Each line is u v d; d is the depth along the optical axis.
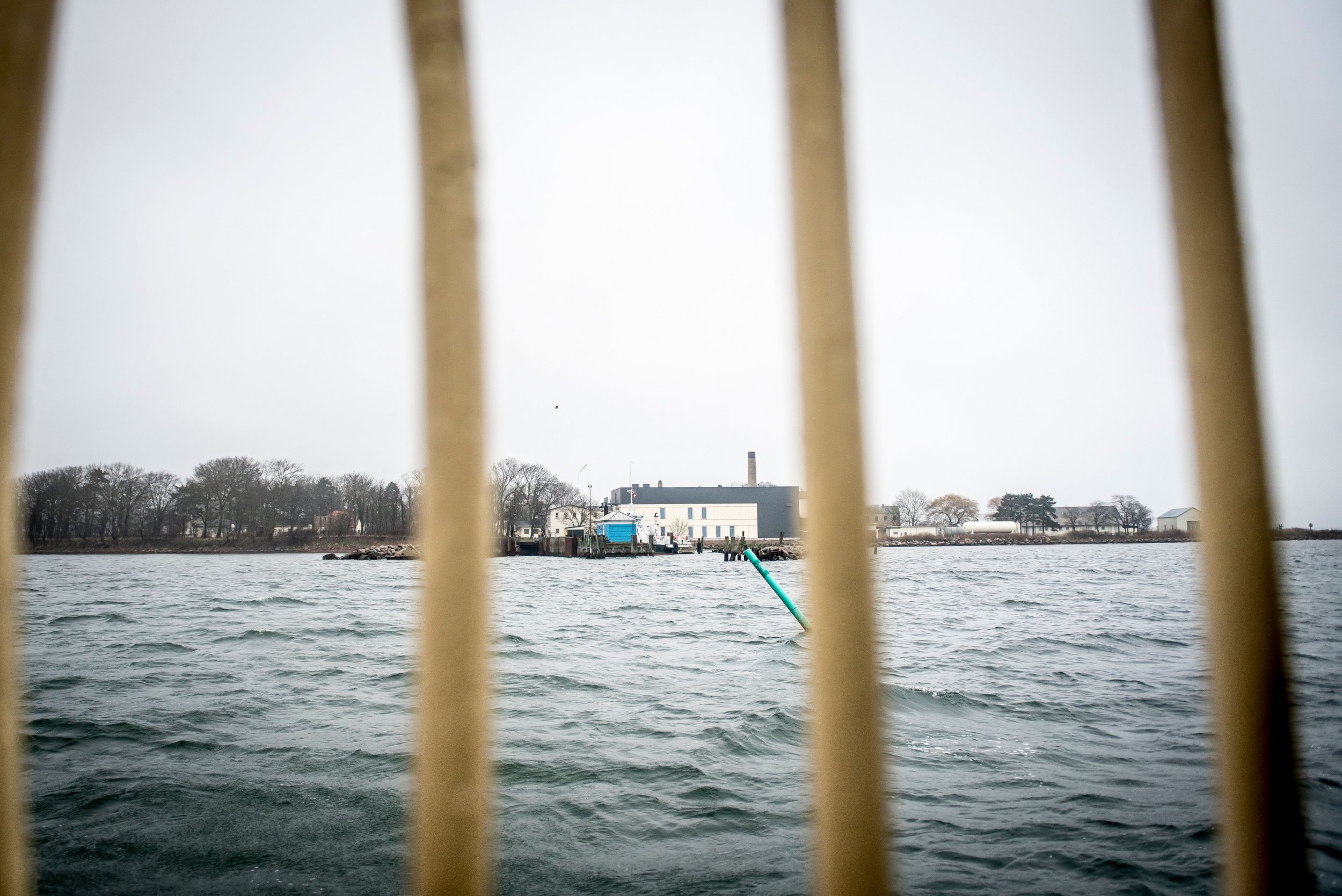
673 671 17.02
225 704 13.06
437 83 1.68
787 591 45.38
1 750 1.53
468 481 1.61
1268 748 1.58
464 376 1.63
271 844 7.21
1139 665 17.47
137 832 7.47
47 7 1.62
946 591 41.06
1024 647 20.44
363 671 16.48
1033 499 149.25
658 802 8.53
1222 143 1.70
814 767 1.63
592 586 50.19
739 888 6.55
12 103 1.57
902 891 6.33
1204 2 1.73
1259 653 1.59
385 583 50.47
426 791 1.57
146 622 26.19
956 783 8.92
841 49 1.76
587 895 6.45
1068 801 8.27
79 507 109.25
